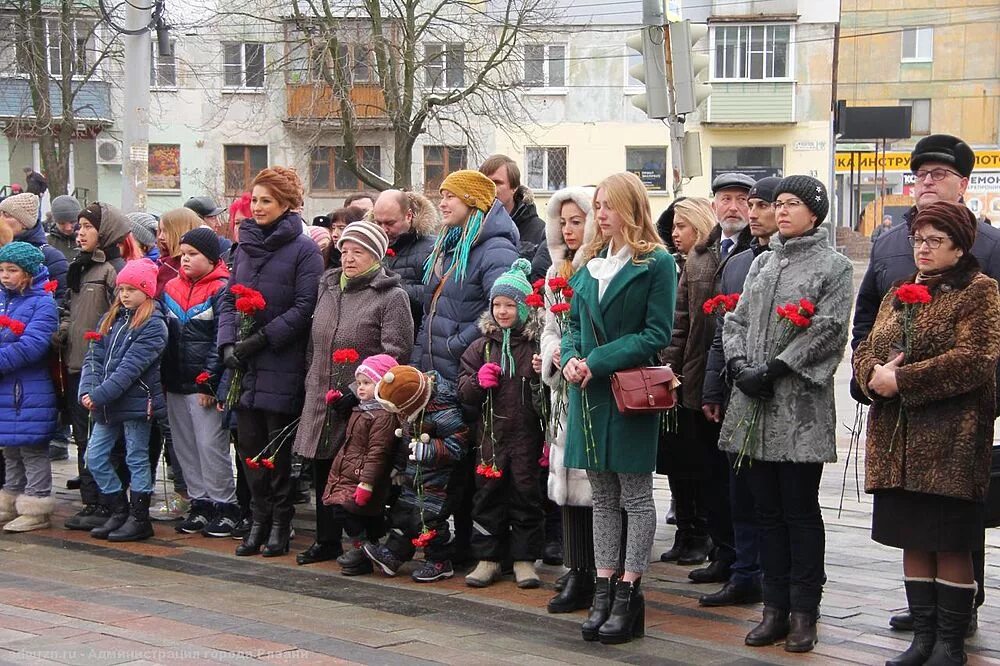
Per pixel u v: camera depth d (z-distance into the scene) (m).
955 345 4.65
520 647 5.13
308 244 7.11
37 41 25.05
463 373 6.39
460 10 26.66
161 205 33.66
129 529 7.56
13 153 31.58
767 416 5.20
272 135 33.28
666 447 6.59
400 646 5.09
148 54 12.38
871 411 4.94
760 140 35.75
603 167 34.31
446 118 25.41
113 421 7.50
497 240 6.70
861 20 46.06
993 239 5.25
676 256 7.00
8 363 7.75
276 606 5.82
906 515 4.80
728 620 5.68
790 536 5.21
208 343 7.59
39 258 8.01
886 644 5.26
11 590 6.14
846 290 5.20
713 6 35.28
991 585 6.50
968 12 45.34
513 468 6.27
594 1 33.69
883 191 37.19
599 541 5.39
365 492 6.39
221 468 7.71
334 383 6.72
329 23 24.25
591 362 5.18
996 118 45.56
